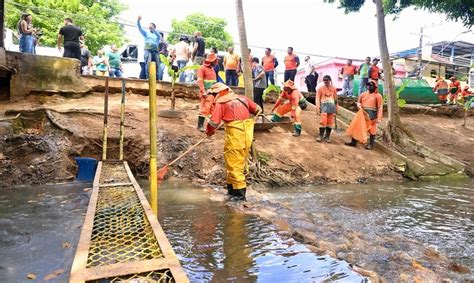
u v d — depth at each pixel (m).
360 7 16.38
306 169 8.27
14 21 20.70
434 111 18.27
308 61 16.06
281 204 5.61
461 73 29.98
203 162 7.61
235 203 5.44
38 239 3.77
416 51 29.48
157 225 2.89
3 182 6.31
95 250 2.48
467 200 6.72
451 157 11.84
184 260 3.28
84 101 10.05
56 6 22.38
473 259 3.72
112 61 13.78
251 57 13.30
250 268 3.14
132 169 7.68
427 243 4.18
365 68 15.83
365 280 2.96
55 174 6.80
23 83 9.76
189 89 12.17
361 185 7.98
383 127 12.28
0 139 6.91
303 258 3.39
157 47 12.07
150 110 3.71
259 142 8.99
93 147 7.62
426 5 15.36
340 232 4.27
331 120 10.09
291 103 10.12
